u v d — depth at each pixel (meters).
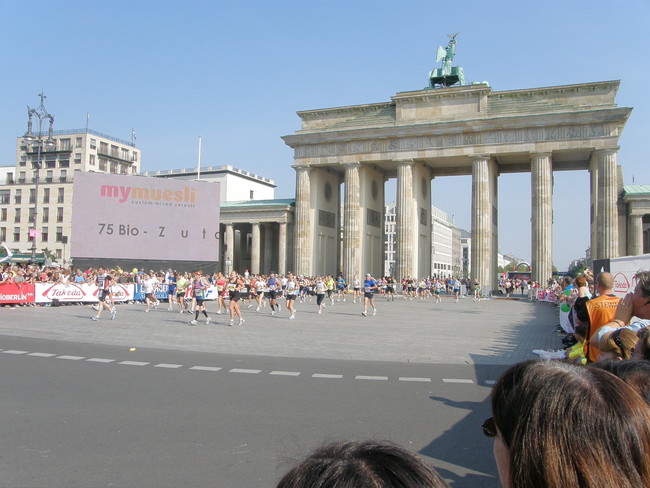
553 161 85.31
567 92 74.94
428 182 91.69
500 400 2.49
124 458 8.85
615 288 21.73
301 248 87.31
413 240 83.06
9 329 27.00
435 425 11.03
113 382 14.84
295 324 32.22
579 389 2.28
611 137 71.44
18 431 10.27
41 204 120.75
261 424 10.84
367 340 24.73
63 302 44.41
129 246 57.19
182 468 8.41
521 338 26.56
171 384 14.65
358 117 86.56
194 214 59.69
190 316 37.12
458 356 20.33
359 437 10.01
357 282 63.44
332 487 1.88
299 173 88.31
